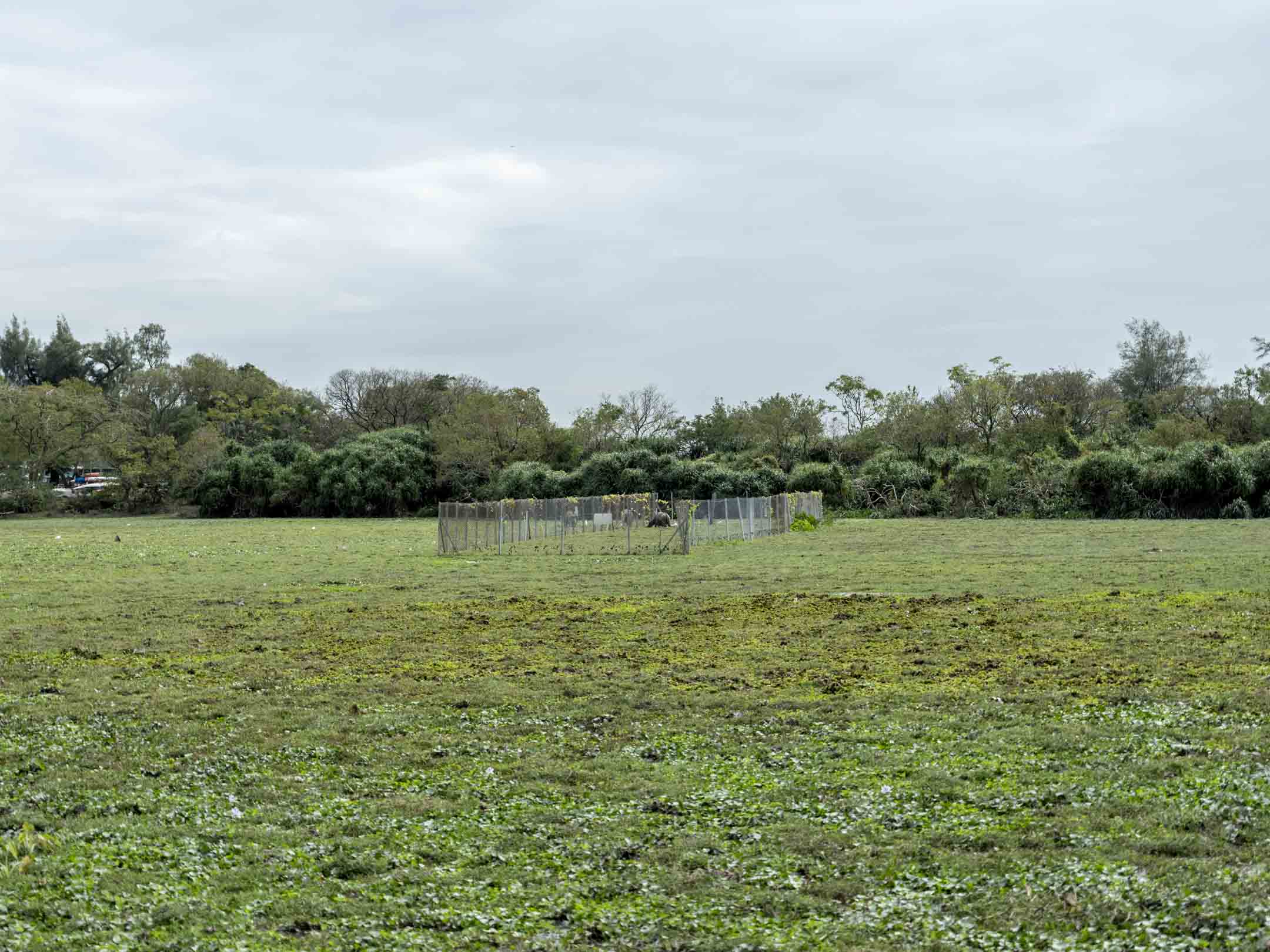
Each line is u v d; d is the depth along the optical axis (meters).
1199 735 13.61
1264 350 96.94
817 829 10.61
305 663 20.53
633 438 108.44
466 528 50.22
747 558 44.16
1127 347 125.38
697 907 8.73
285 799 12.02
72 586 35.25
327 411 122.44
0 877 9.62
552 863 9.86
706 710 16.03
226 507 100.38
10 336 141.50
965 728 14.49
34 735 15.12
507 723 15.43
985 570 36.47
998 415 95.56
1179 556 40.12
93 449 103.81
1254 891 8.49
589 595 31.27
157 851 10.23
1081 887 8.77
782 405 98.88
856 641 21.84
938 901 8.71
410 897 9.09
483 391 117.50
